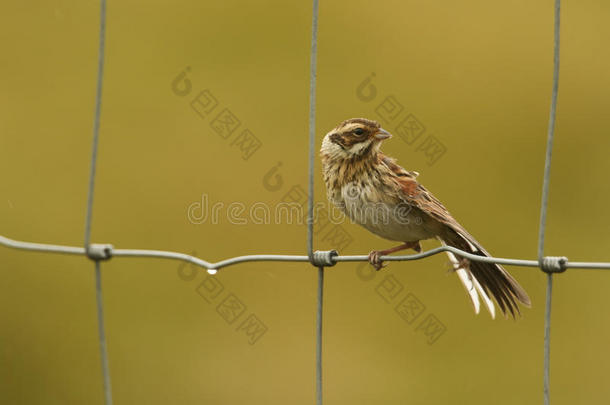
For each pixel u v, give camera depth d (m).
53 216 14.80
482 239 14.38
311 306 13.59
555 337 14.03
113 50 16.22
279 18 16.06
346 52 15.62
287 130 14.95
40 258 14.60
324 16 15.74
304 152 14.62
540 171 15.31
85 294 14.30
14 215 14.84
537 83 15.81
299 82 15.45
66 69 16.30
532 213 14.69
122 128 15.34
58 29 16.73
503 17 15.99
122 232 14.44
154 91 15.65
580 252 14.60
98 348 14.03
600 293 14.49
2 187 15.10
